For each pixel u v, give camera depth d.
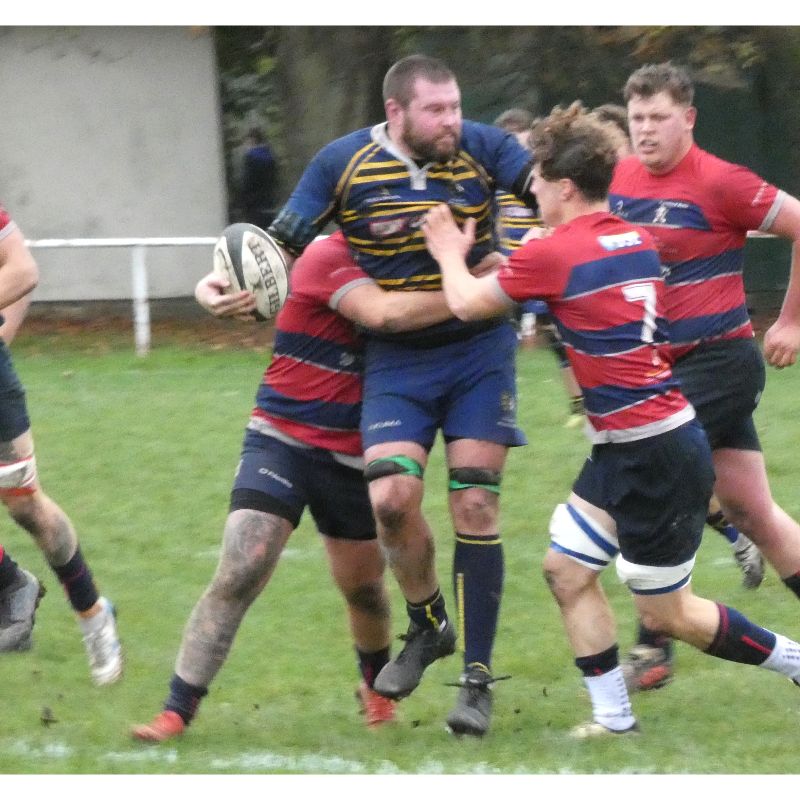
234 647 21.73
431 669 21.02
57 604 24.11
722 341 18.67
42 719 17.97
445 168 17.03
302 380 17.42
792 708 18.52
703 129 61.41
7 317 19.39
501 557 17.27
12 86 61.72
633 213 18.89
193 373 45.53
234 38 65.19
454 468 17.09
